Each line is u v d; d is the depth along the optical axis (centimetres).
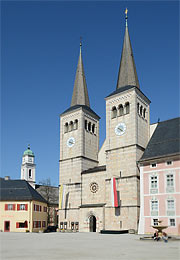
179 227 4878
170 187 5128
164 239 3688
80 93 8112
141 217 5391
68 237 4678
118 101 6756
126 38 7469
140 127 6512
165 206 5122
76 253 2380
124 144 6372
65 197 7200
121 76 7194
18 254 2319
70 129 7656
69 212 7006
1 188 8038
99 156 7719
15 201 7569
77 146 7338
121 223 5903
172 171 5153
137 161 6066
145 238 3969
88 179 6912
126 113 6544
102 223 6272
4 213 7525
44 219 8281
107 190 6334
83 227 6594
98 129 7962
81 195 6938
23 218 7412
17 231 7356
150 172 5456
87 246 3023
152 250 2591
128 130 6397
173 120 6162
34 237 4741
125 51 7356
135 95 6519
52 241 3791
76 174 7150
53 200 11281
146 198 5406
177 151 5206
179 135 5606
